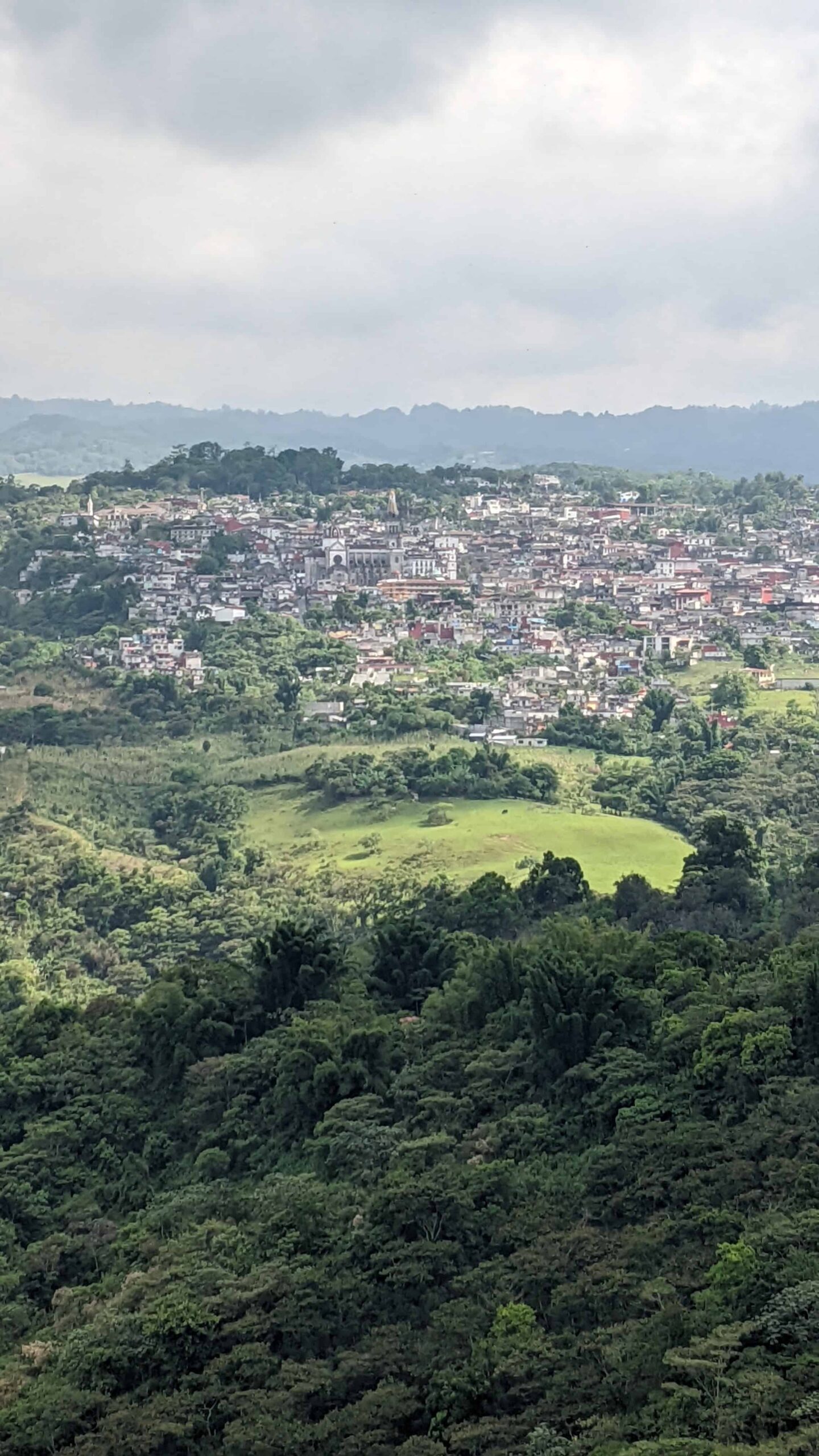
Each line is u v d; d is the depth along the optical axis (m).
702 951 125.25
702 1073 102.56
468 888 180.88
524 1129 104.75
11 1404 87.44
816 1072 100.31
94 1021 134.12
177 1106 122.06
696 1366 74.75
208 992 129.88
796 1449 67.81
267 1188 103.62
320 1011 125.75
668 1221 89.44
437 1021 123.75
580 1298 84.88
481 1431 76.94
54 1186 114.31
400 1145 104.00
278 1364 86.38
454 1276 91.12
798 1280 79.38
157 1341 88.12
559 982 112.06
